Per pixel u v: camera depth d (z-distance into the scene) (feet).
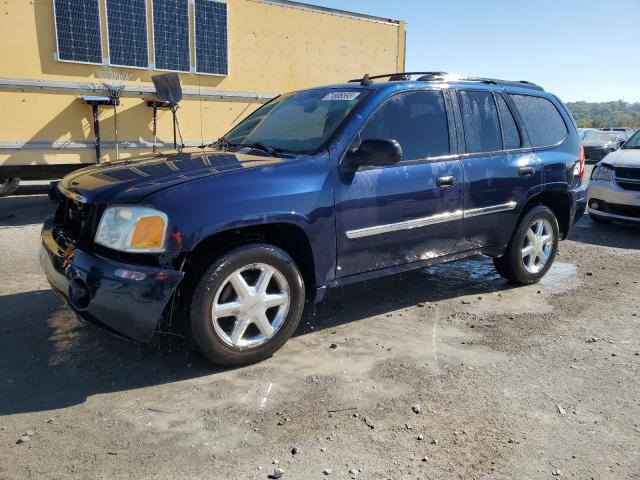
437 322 14.55
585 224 28.99
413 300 16.25
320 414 10.00
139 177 11.45
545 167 17.16
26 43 22.99
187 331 11.00
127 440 9.11
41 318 14.01
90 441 9.05
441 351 12.75
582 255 22.29
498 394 10.85
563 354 12.74
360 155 12.41
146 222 10.28
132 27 25.22
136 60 25.58
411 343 13.15
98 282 10.24
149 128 26.50
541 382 11.39
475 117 15.71
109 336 12.98
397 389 10.95
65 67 23.99
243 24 28.55
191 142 27.84
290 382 11.13
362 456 8.86
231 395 10.58
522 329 14.17
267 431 9.46
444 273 19.10
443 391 10.92
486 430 9.64
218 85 28.22
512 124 16.74
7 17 22.45
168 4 26.00
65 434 9.23
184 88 27.20
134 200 10.41
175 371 11.46
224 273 11.00
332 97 14.58
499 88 16.76
